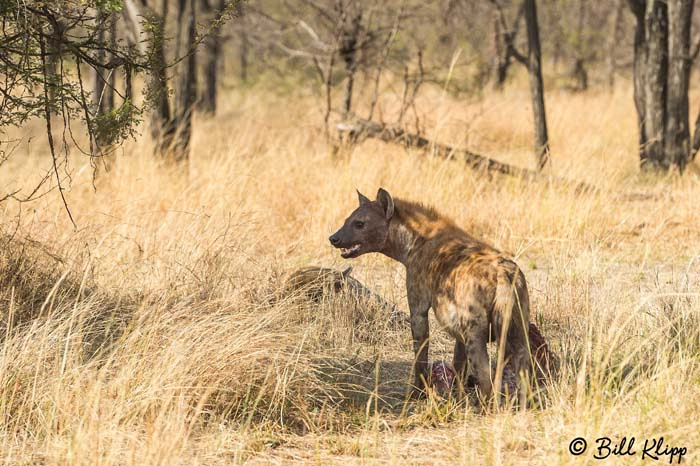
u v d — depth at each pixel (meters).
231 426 8.37
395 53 23.78
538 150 21.05
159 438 7.52
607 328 10.38
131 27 19.28
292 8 26.19
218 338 9.23
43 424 8.17
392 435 8.41
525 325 8.50
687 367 8.98
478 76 25.77
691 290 12.45
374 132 21.00
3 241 11.65
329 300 11.77
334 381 9.70
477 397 9.15
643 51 22.69
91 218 14.88
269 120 28.58
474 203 17.81
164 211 15.45
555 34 44.44
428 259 9.21
